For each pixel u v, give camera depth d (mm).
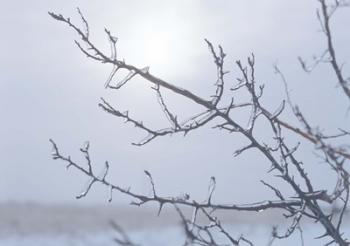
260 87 6117
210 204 6039
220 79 6113
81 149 5941
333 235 6086
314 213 6121
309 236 9352
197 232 5629
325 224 6090
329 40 5695
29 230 32938
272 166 6156
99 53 6000
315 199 6094
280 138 6145
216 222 6008
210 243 5598
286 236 6172
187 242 5309
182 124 6137
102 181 5977
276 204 6199
